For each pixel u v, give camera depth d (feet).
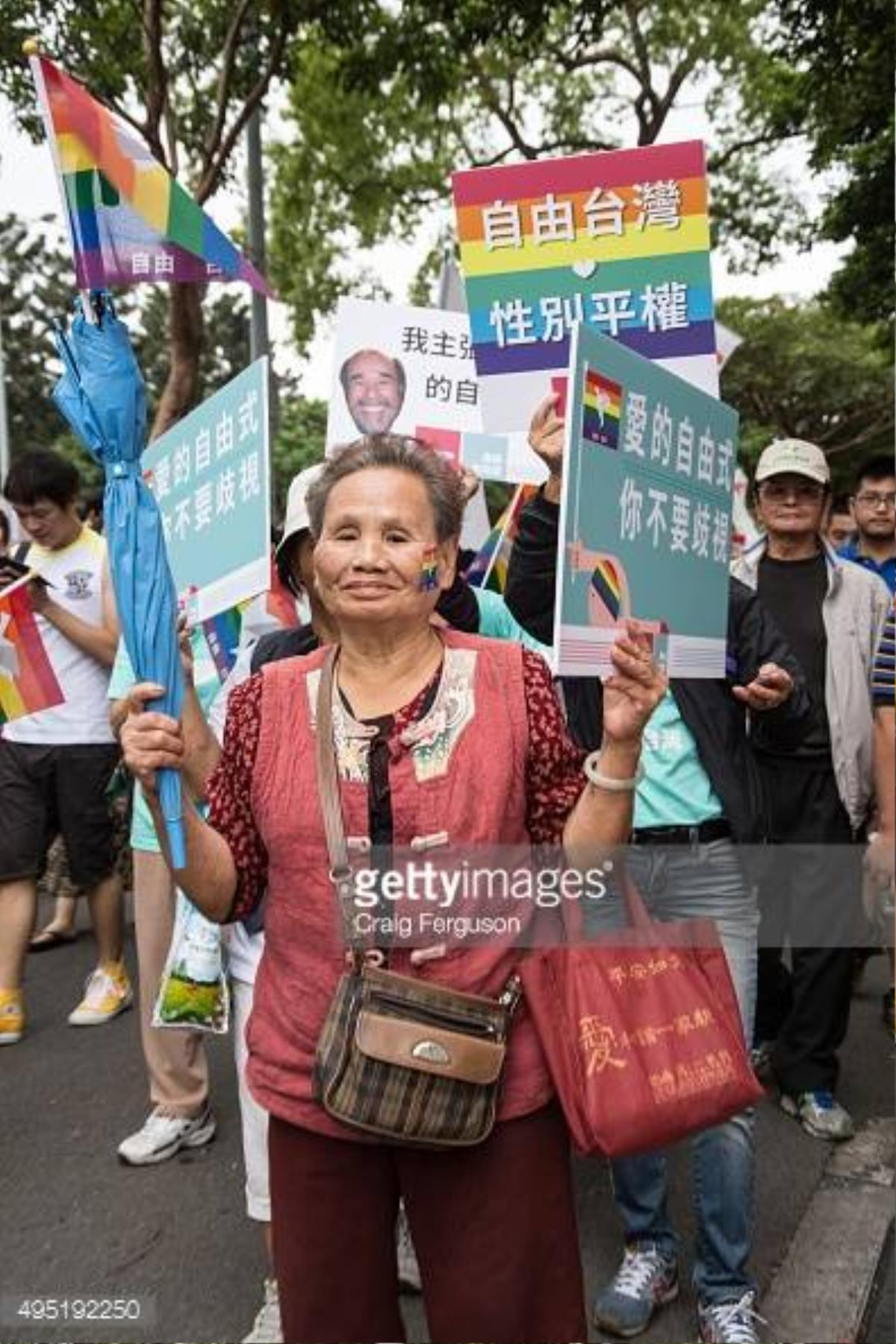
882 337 46.42
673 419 5.91
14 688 10.77
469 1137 5.11
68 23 26.12
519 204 7.56
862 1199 9.62
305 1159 5.43
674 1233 8.39
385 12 29.78
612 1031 5.56
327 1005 5.29
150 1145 10.43
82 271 5.33
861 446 95.50
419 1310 8.16
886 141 32.91
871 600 11.24
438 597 5.42
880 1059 12.60
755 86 42.39
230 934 7.64
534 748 5.34
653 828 7.82
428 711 5.26
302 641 7.70
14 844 13.29
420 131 44.86
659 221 7.46
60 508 13.12
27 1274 8.70
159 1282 8.61
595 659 5.44
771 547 11.80
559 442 7.43
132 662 5.32
